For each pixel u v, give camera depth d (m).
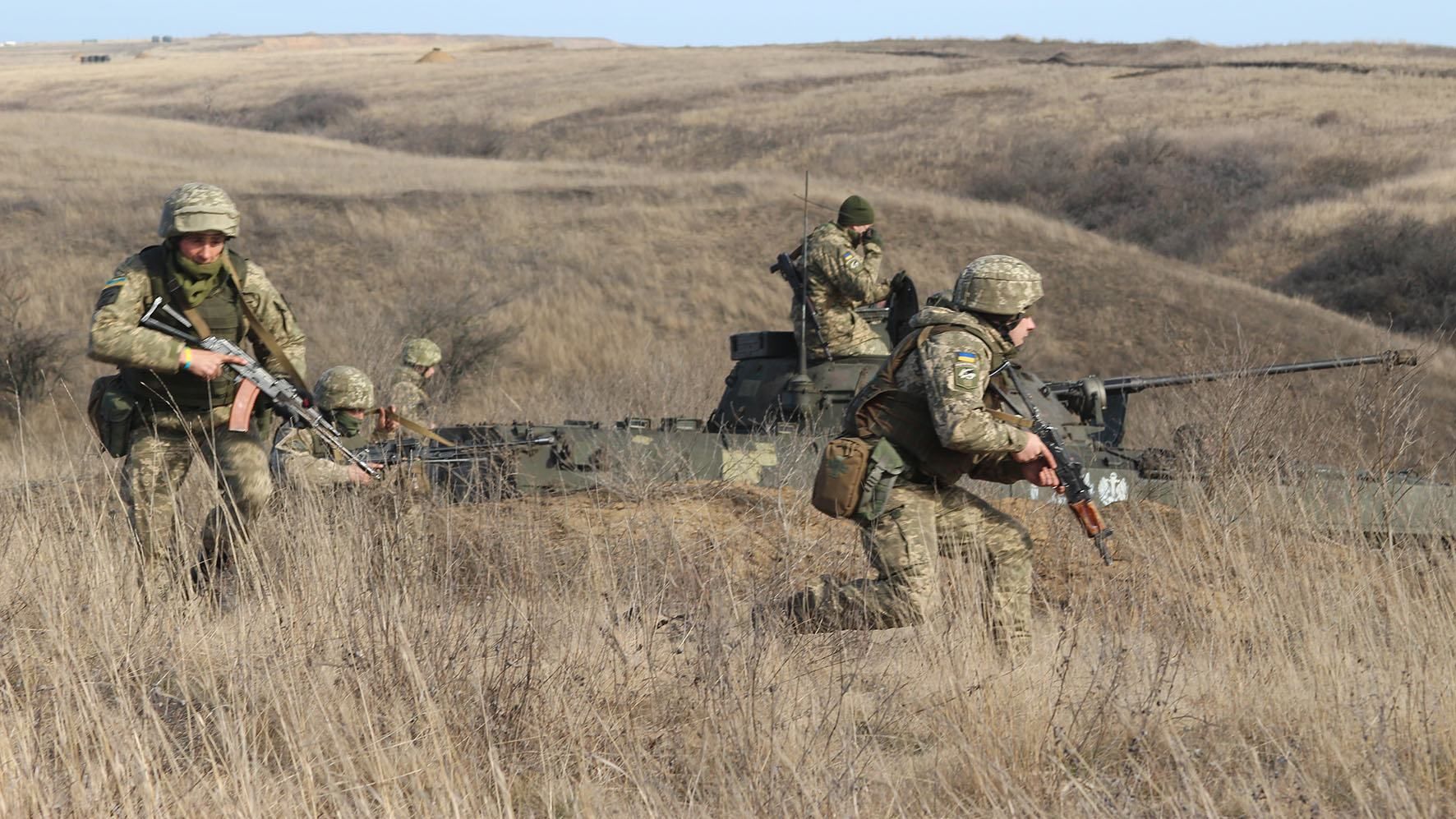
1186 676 9.14
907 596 9.52
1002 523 10.15
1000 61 149.12
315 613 9.21
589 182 69.81
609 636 8.82
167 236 10.25
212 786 7.28
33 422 33.97
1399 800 6.81
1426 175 82.06
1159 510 13.59
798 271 17.78
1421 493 14.68
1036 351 46.97
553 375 42.47
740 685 8.12
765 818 6.90
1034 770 7.48
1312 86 113.25
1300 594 10.36
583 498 14.45
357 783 7.22
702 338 46.59
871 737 8.05
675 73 147.88
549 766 7.75
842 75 139.38
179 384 10.73
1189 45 159.12
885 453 9.64
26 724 7.58
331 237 55.25
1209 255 74.25
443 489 14.33
